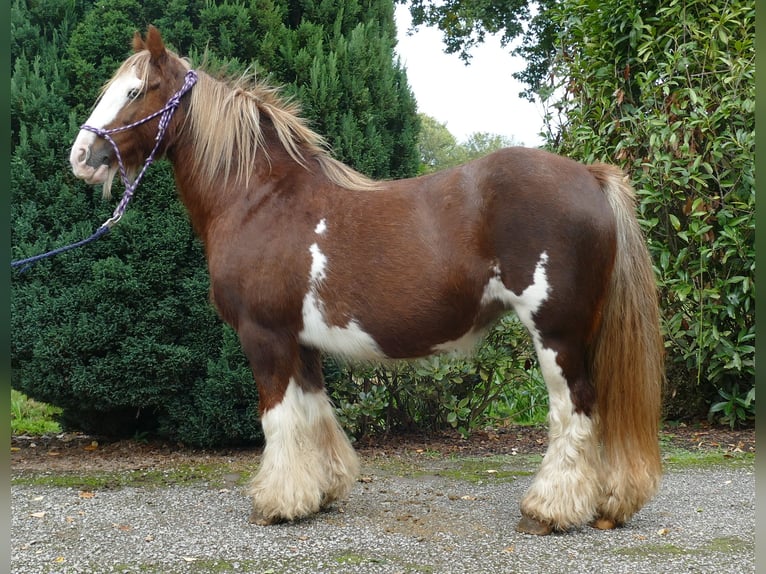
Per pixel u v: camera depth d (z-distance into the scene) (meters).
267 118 3.13
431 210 2.75
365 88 4.36
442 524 2.90
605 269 2.65
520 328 4.43
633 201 2.74
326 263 2.79
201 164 3.07
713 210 4.52
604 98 4.84
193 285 4.01
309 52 4.30
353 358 2.94
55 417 4.62
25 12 4.10
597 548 2.57
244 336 2.89
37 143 3.94
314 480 2.95
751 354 4.55
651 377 2.67
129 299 3.96
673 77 4.59
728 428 4.87
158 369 3.98
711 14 4.46
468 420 4.73
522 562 2.45
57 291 4.00
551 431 2.70
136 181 3.12
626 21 4.73
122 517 3.03
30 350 4.00
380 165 4.44
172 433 4.34
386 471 3.92
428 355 2.86
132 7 4.12
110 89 3.07
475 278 2.67
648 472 2.68
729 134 4.34
